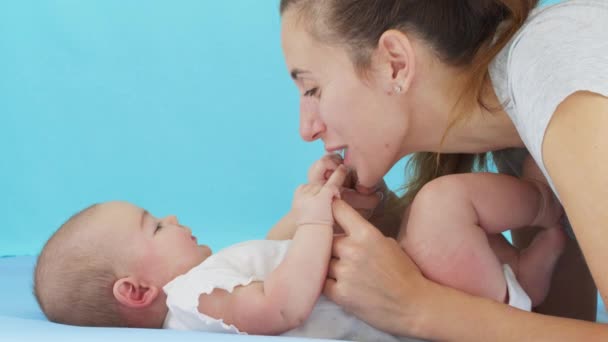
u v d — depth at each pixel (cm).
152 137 371
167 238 147
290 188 379
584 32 114
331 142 141
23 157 360
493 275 132
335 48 135
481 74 130
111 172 368
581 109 107
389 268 128
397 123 137
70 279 141
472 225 133
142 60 369
